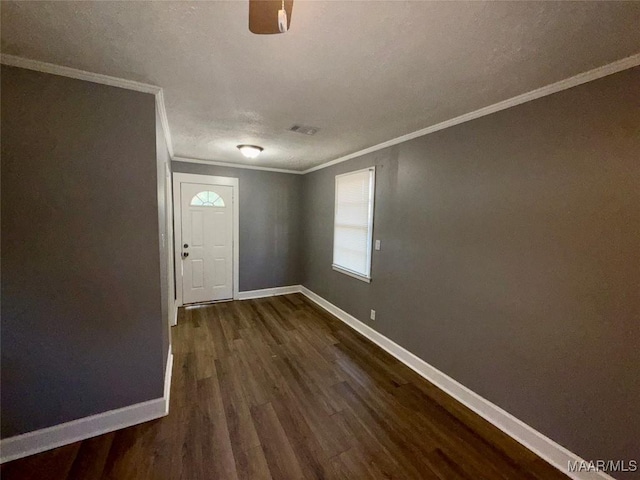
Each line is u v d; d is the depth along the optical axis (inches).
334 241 162.6
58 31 49.6
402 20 45.0
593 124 59.6
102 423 72.1
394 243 117.5
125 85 68.7
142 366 76.2
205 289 181.3
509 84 66.4
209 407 83.5
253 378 99.3
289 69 61.6
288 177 201.2
